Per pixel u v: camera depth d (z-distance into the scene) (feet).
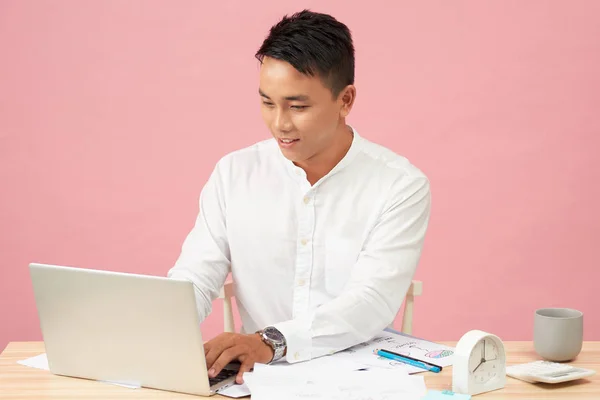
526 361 6.59
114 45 12.57
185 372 5.75
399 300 7.20
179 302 5.56
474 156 12.53
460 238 12.63
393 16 12.42
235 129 12.71
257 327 7.91
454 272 12.67
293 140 6.69
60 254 12.80
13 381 6.09
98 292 5.78
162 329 5.69
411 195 7.41
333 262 7.59
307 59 6.40
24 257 12.75
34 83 12.58
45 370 6.33
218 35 12.57
